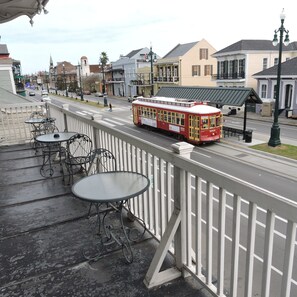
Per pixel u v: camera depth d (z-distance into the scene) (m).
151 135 18.81
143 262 2.49
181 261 2.25
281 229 5.64
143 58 48.41
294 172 10.25
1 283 2.29
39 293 2.18
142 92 46.34
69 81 86.81
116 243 2.75
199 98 19.78
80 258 2.57
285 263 1.37
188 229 2.15
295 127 19.06
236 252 1.70
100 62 63.19
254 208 1.50
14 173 4.81
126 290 2.18
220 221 1.77
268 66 29.19
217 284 1.90
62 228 3.08
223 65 30.73
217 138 15.17
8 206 3.62
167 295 2.11
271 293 3.90
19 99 10.23
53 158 5.54
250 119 22.66
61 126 6.29
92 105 39.91
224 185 1.66
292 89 21.92
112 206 3.38
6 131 7.76
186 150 2.07
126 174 2.70
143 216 2.90
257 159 12.14
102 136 3.88
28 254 2.66
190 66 37.62
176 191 2.16
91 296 2.13
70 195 3.89
